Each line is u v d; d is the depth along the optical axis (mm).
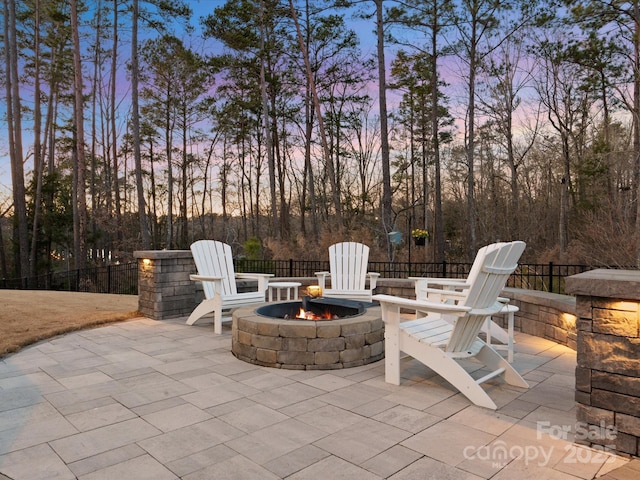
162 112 20484
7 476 1869
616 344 2045
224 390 3045
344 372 3523
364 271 5883
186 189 23125
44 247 17672
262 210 25922
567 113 15125
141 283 6184
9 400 2828
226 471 1917
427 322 3572
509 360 3789
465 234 20688
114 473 1898
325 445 2180
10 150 15742
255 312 4168
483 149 19562
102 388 3074
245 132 21500
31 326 5094
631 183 10078
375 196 21969
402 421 2496
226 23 13273
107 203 18484
